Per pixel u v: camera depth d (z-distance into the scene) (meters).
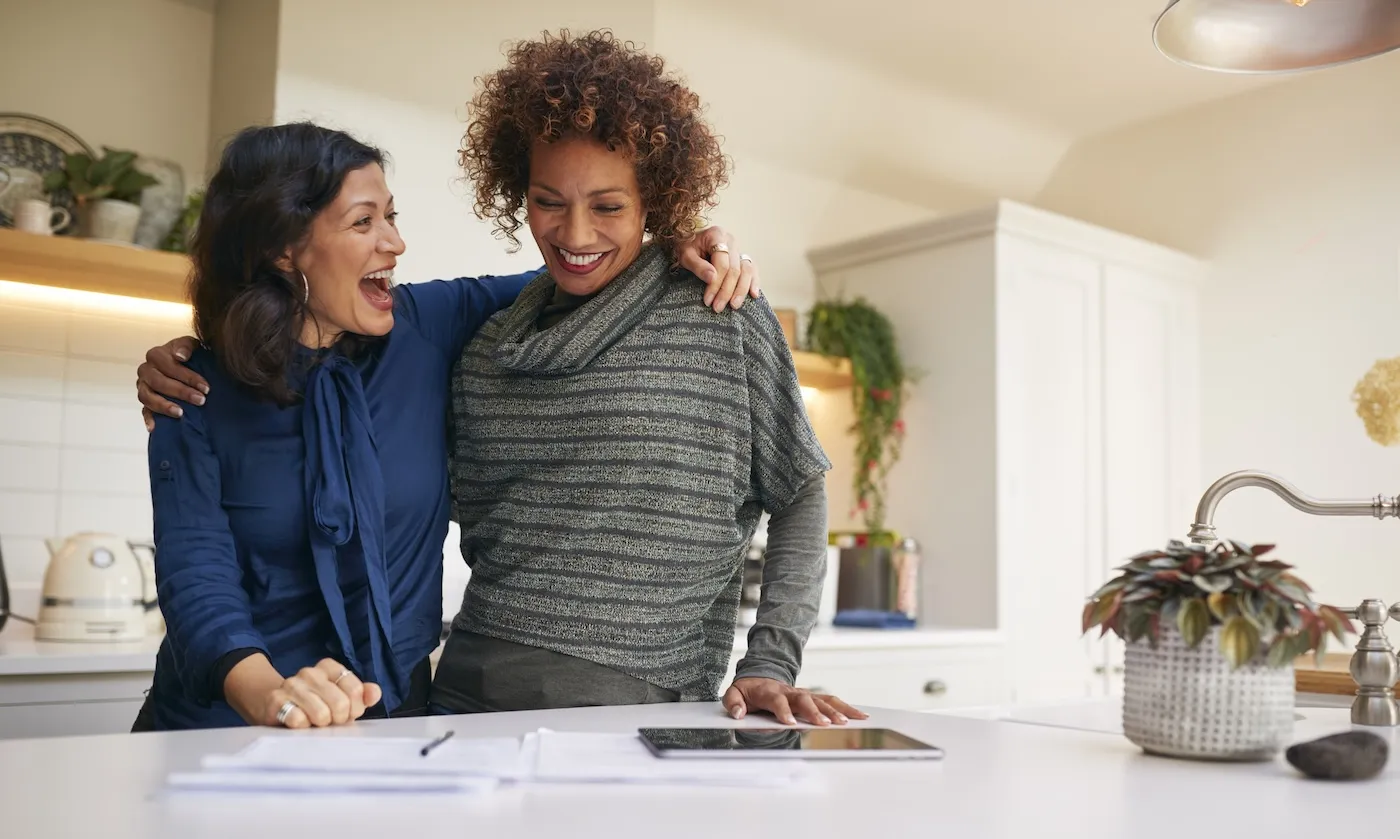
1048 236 3.69
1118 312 3.90
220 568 1.27
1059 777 0.87
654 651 1.35
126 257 2.50
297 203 1.35
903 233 3.77
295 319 1.37
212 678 1.16
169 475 1.32
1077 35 3.57
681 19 3.39
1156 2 3.35
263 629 1.35
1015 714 1.58
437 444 1.46
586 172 1.35
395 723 1.08
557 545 1.37
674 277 1.44
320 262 1.38
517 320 1.46
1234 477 1.53
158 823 0.67
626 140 1.33
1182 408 4.08
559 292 1.47
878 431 3.74
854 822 0.70
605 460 1.36
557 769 0.82
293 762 0.80
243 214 1.35
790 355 1.43
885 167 4.12
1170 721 0.95
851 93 3.82
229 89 2.94
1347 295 3.81
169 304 2.88
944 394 3.67
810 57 3.64
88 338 2.80
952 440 3.64
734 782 0.81
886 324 3.80
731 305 1.39
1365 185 3.78
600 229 1.37
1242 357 4.04
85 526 2.78
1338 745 0.87
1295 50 1.88
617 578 1.35
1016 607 3.52
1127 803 0.77
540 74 1.35
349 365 1.40
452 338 1.54
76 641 2.45
